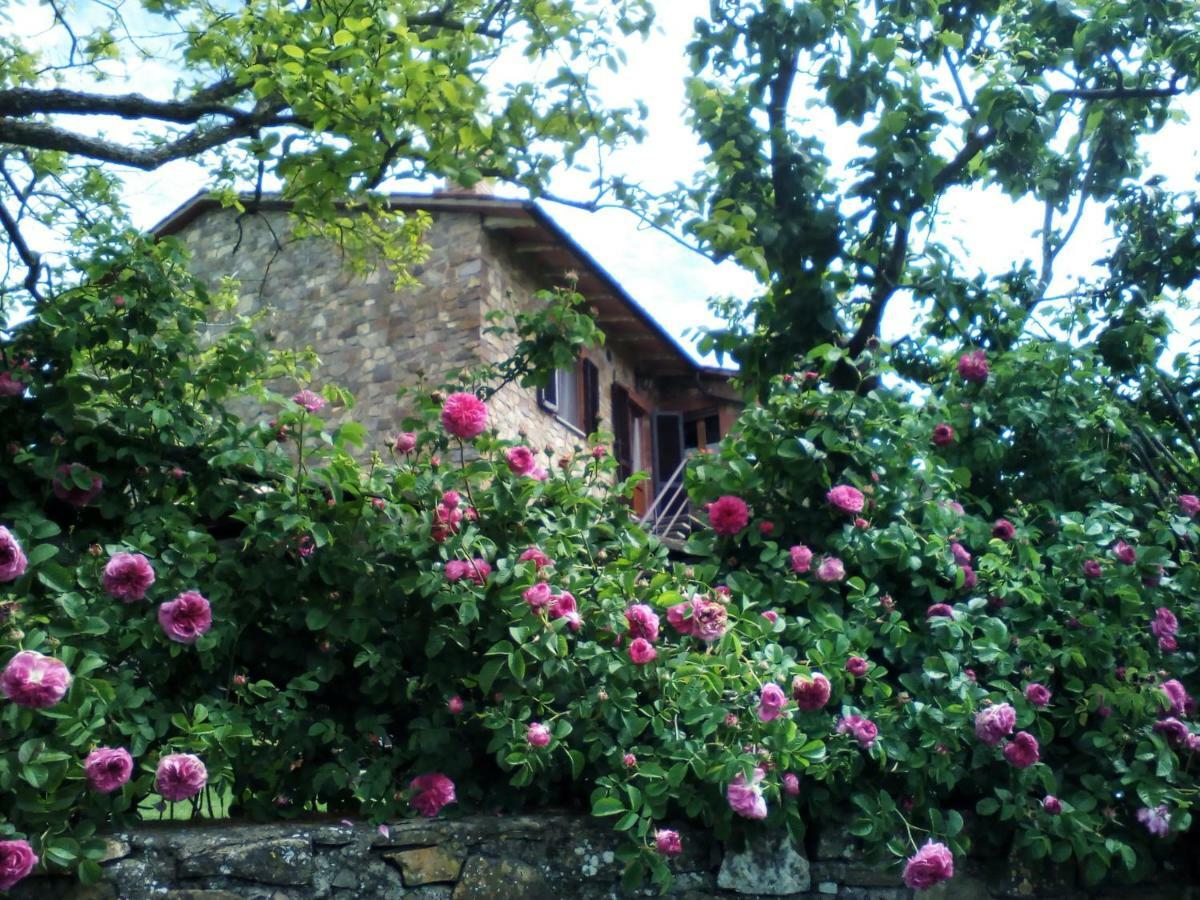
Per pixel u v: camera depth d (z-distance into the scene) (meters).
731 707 3.64
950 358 5.60
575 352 4.96
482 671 3.56
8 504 3.70
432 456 4.05
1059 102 5.77
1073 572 4.48
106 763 2.98
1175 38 6.01
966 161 6.16
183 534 3.52
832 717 3.85
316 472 3.74
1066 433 5.05
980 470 5.03
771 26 5.59
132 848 3.07
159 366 3.83
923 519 4.45
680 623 3.72
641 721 3.62
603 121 5.73
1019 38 6.16
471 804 3.74
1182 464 5.85
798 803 3.81
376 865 3.33
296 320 12.79
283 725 3.52
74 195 6.84
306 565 3.69
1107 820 4.04
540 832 3.53
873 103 5.41
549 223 11.53
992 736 3.79
